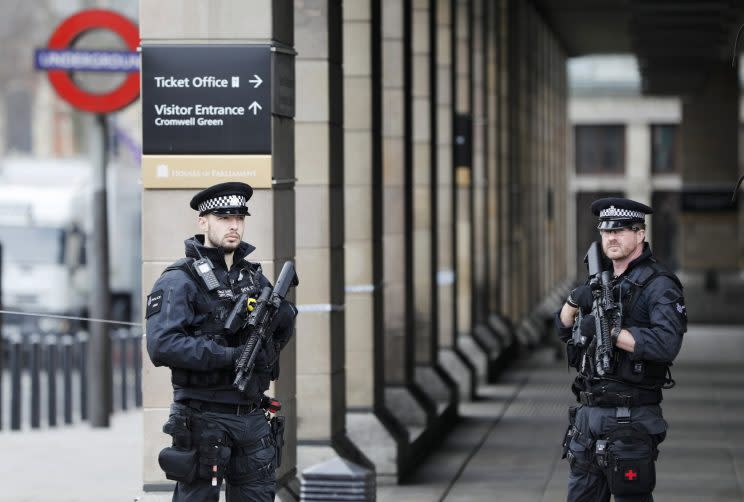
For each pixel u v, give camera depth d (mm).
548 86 83062
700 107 102062
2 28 161375
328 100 26141
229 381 16562
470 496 28094
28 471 30312
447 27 43281
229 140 21812
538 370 56188
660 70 87312
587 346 18047
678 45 74125
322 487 17875
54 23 160875
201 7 21766
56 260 79500
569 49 97938
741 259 115562
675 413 42594
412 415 34281
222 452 16469
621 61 125062
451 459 33312
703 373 56406
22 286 79188
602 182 125500
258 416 16922
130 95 41062
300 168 26203
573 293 18453
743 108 117812
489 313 55969
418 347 39562
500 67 58219
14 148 160875
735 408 43844
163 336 16250
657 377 17859
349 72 30453
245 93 21766
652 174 125688
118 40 42375
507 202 59750
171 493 22031
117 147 78312
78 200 81812
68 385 43938
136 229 80062
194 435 16531
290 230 23234
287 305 17219
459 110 47781
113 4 94938
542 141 79312
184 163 21828
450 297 44719
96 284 42188
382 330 31391
